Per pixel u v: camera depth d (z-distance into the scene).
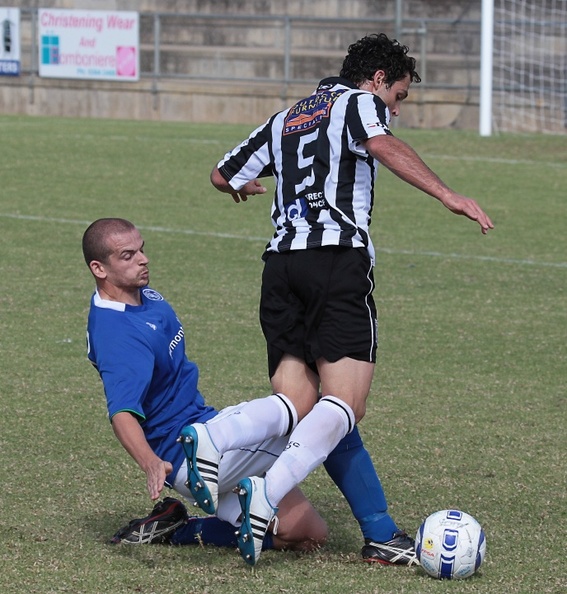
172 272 29.11
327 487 14.38
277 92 75.69
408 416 17.61
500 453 15.82
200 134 63.38
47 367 20.19
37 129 63.22
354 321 11.63
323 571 11.28
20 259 30.38
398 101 12.70
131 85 76.69
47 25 76.94
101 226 11.70
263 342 22.39
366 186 11.91
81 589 10.61
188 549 11.92
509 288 28.22
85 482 14.19
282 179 12.19
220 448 10.80
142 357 11.34
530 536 12.56
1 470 14.55
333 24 77.12
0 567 11.16
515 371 20.64
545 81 71.94
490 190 44.16
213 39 78.69
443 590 10.79
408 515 13.26
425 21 72.88
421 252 32.59
